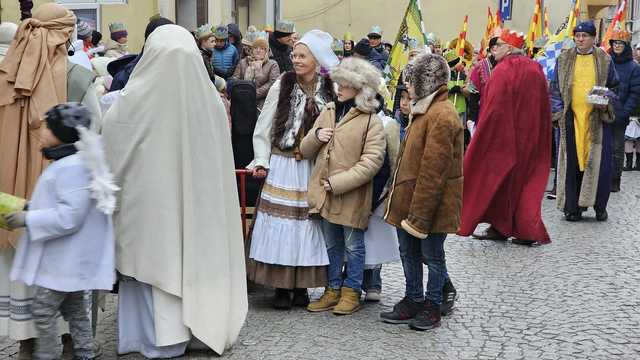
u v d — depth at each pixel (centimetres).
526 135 841
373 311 627
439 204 562
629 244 860
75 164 447
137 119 501
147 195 500
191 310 505
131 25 1389
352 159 601
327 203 602
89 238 454
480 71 1136
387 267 774
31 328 495
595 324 593
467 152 853
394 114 863
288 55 1032
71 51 559
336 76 604
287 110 621
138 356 521
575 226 964
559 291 679
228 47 1070
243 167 679
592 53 984
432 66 561
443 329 582
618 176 1227
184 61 505
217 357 519
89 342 477
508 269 754
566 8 2477
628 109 1166
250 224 659
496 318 608
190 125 507
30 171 508
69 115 446
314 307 623
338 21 2534
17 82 500
